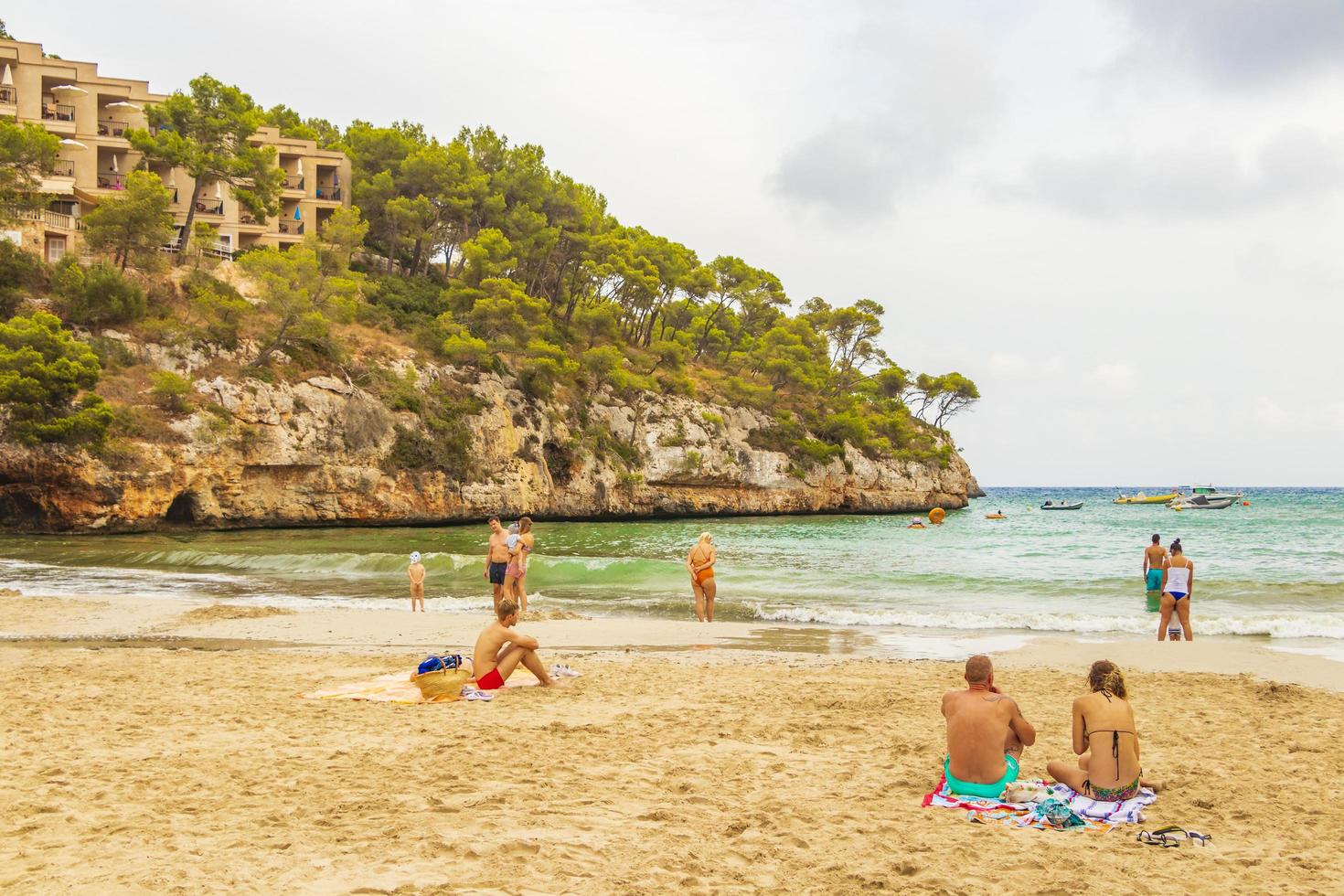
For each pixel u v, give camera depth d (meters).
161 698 10.27
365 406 53.03
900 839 5.84
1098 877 5.25
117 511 41.81
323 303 56.59
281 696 10.45
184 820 5.96
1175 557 16.31
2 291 44.09
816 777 7.33
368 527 52.56
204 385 47.03
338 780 7.00
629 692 11.01
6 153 48.47
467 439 58.12
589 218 93.12
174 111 58.50
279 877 5.00
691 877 5.15
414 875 5.07
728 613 20.17
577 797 6.66
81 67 59.12
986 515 88.12
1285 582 24.50
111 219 49.91
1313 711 10.25
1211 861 5.51
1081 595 23.91
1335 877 5.26
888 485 92.50
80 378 41.38
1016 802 6.54
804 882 5.13
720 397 83.19
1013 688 11.66
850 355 113.88
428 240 78.00
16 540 36.91
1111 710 6.61
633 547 40.50
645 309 90.69
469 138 90.25
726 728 9.09
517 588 19.39
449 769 7.39
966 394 127.31
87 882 4.85
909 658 14.37
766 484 80.25
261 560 29.48
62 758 7.57
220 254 59.72
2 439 39.25
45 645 14.77
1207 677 12.46
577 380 72.31
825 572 28.88
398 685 11.02
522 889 4.92
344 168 72.75
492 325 67.38
